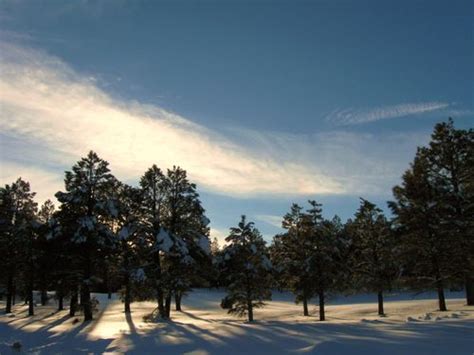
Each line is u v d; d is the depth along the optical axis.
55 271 34.81
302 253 37.16
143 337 21.70
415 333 17.25
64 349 19.88
